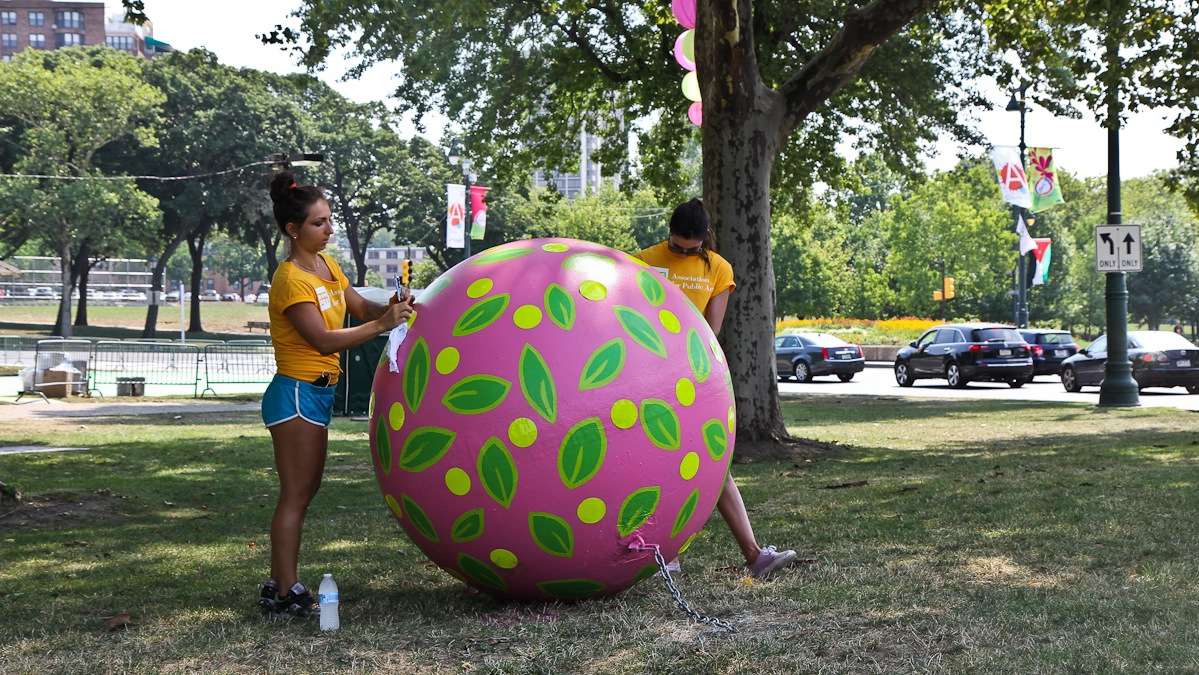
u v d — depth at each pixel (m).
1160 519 6.77
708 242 5.72
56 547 6.82
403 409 4.62
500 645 4.28
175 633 4.59
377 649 4.27
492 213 63.44
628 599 4.98
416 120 19.94
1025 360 27.91
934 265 59.78
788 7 18.39
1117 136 18.70
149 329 64.44
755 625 4.47
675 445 4.59
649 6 19.52
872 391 27.19
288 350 4.88
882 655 3.99
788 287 63.19
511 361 4.48
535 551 4.55
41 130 55.81
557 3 18.84
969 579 5.23
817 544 6.31
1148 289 77.94
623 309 4.67
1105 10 13.78
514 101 20.36
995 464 10.27
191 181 60.91
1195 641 4.02
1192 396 23.09
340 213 67.31
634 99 21.77
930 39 20.09
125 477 10.59
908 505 7.76
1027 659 3.85
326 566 6.04
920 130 21.27
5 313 88.00
